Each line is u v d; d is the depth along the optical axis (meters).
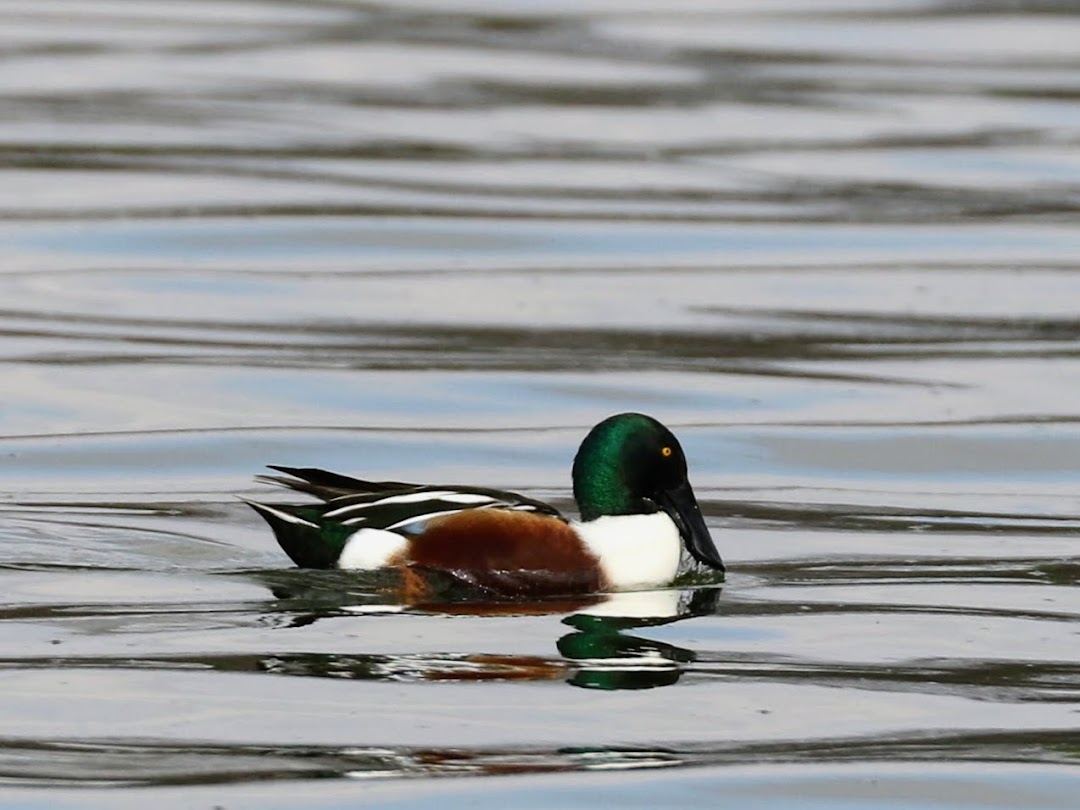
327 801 9.18
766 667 11.12
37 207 22.55
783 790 9.48
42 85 28.27
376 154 25.22
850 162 25.42
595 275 20.80
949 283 20.69
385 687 10.64
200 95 28.00
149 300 19.61
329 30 32.56
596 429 12.78
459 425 16.34
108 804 9.09
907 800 9.41
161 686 10.57
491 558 12.35
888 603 12.34
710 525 14.14
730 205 23.52
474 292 20.16
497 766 9.64
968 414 16.72
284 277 20.53
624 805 9.24
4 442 15.62
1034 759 9.85
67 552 13.06
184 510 14.15
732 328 19.17
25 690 10.47
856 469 15.51
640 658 11.22
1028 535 13.94
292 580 12.52
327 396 16.95
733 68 30.27
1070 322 19.39
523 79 29.34
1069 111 27.86
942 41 32.28
